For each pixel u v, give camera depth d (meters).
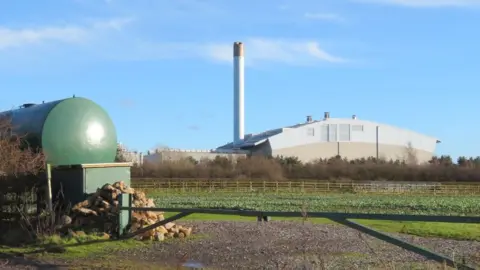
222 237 16.59
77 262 12.05
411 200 45.25
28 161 15.88
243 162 75.31
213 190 55.16
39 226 14.80
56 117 16.58
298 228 19.98
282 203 37.41
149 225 14.84
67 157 16.59
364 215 9.16
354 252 14.19
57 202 15.69
